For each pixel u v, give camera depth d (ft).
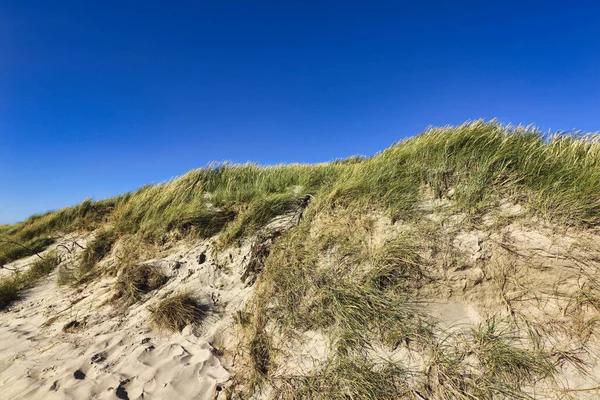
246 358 11.75
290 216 17.88
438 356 10.36
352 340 11.24
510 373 9.68
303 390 10.10
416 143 17.99
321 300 12.62
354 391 9.82
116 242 21.03
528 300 11.23
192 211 19.81
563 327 10.41
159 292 15.98
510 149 15.39
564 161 14.42
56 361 12.17
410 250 12.86
